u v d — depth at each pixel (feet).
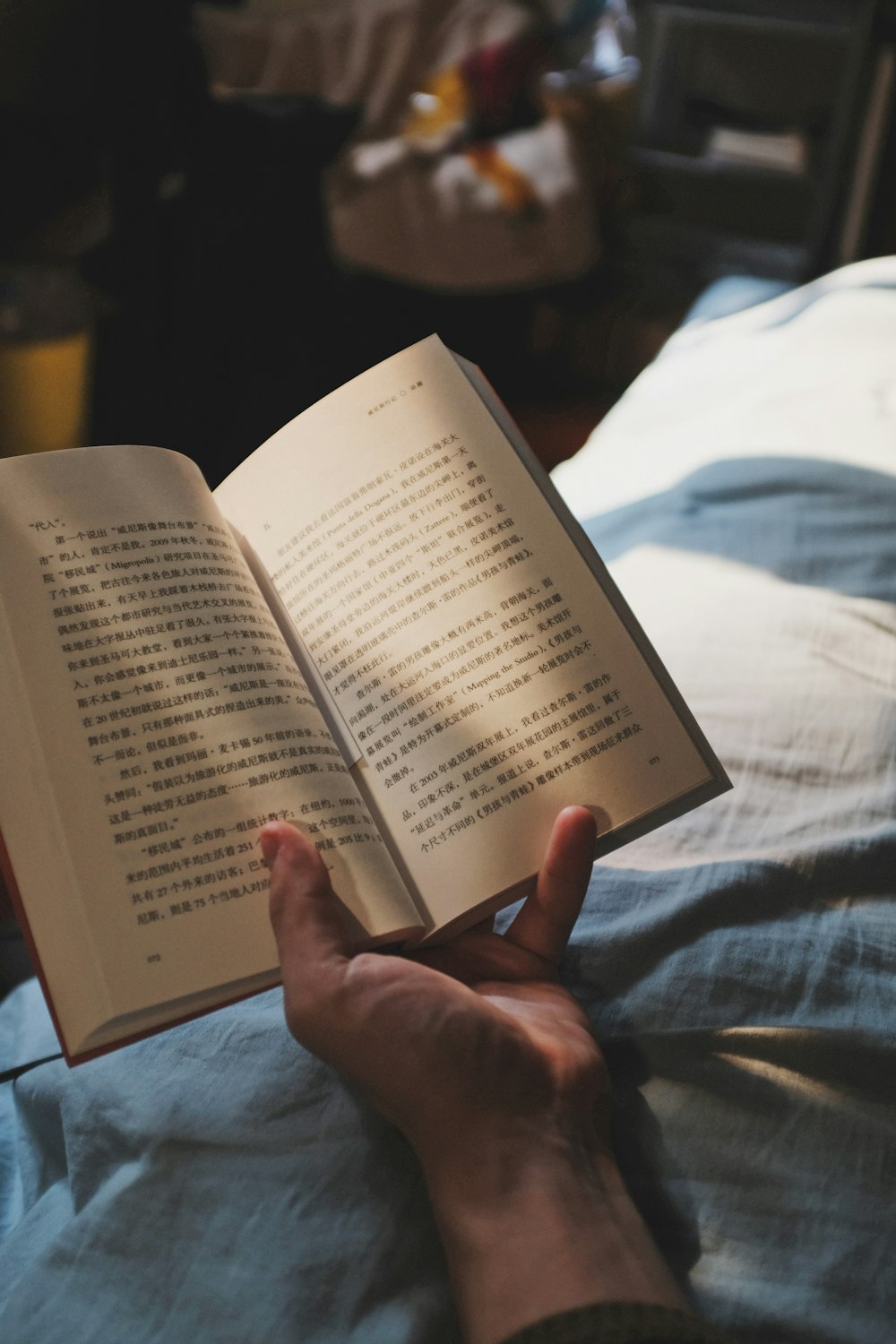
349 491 1.55
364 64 6.32
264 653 1.40
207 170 5.58
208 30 6.37
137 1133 1.36
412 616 1.47
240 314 6.00
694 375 3.50
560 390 7.27
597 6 6.23
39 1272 1.24
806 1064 1.36
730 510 2.48
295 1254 1.22
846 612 2.13
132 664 1.32
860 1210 1.24
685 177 6.56
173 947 1.22
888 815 1.73
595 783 1.36
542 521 1.49
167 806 1.27
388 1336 1.15
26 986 1.94
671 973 1.47
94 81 5.11
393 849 1.39
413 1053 1.14
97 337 5.86
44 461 1.40
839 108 5.71
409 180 6.01
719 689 1.95
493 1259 1.07
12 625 1.30
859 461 2.58
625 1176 1.28
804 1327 1.15
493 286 6.26
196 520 1.47
